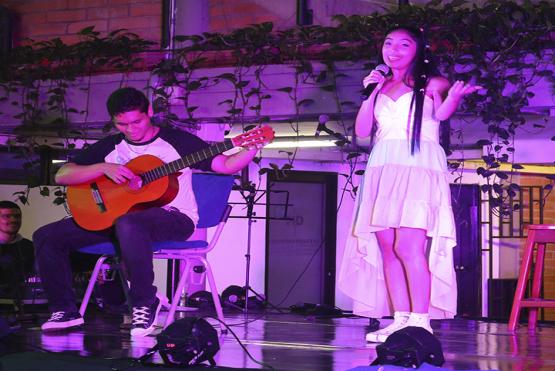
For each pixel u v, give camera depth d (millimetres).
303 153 12141
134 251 4922
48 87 8320
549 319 12930
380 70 4836
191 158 5180
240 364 3801
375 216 4738
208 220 5500
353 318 8031
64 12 9422
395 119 4836
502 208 7652
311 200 13102
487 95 6820
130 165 5270
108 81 8086
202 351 3740
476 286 13023
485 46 6793
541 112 7188
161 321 6562
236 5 9539
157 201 5160
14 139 8898
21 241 7770
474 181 12922
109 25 9242
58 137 8586
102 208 5234
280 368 3676
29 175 8914
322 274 13164
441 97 4816
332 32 7320
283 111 7504
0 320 4520
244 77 7613
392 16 7148
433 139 4855
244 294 10352
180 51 7809
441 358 3748
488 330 6934
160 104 7730
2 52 8562
